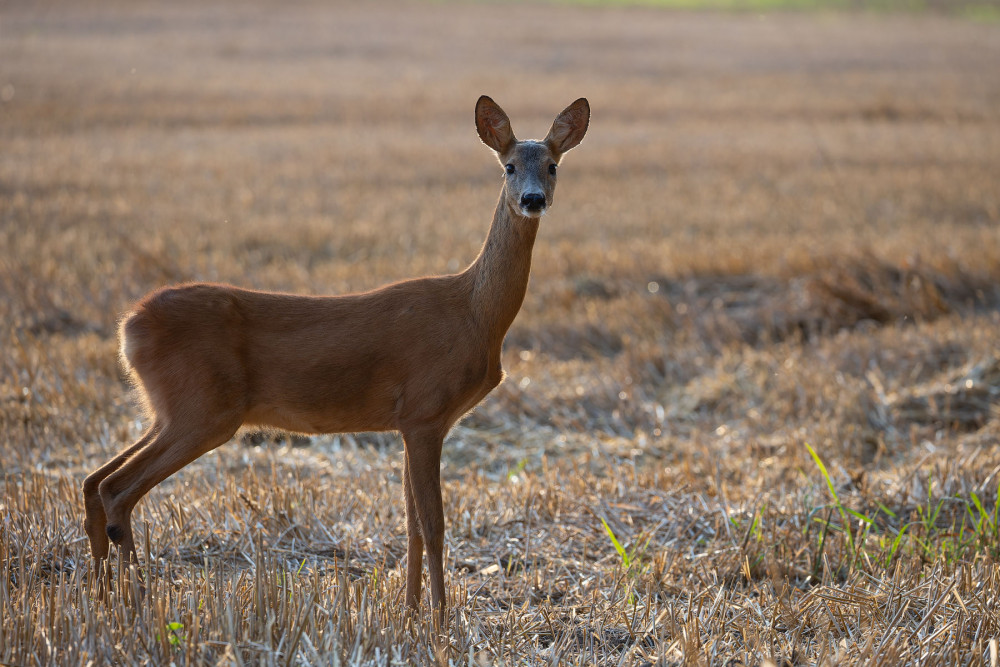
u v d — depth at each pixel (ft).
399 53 368.48
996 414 80.69
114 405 81.97
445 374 49.11
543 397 86.89
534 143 52.60
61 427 75.66
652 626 48.88
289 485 65.16
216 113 236.43
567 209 152.56
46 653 41.29
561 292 111.96
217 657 41.63
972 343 93.50
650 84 299.79
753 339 103.40
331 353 48.62
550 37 431.84
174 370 47.62
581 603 52.13
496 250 50.37
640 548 59.06
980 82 310.86
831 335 102.99
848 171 180.65
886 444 78.28
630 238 135.95
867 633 47.55
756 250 124.77
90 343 91.91
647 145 205.77
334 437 79.41
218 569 49.03
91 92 257.14
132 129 215.72
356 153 193.88
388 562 57.06
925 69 348.18
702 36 452.76
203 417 47.75
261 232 134.21
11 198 150.61
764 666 41.39
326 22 465.88
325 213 148.36
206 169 177.47
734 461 74.28
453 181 173.47
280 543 57.93
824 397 84.79
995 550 58.08
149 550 48.14
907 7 629.51
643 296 110.63
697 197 161.38
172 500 61.46
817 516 62.90
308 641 41.93
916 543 58.18
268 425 50.62
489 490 67.00
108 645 41.37
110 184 162.81
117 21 431.02
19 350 86.48
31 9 454.81
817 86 300.40
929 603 50.55
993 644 43.16
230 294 48.93
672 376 93.56
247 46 371.76
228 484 62.59
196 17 459.32
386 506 62.80
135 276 113.39
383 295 50.14
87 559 52.42
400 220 143.84
